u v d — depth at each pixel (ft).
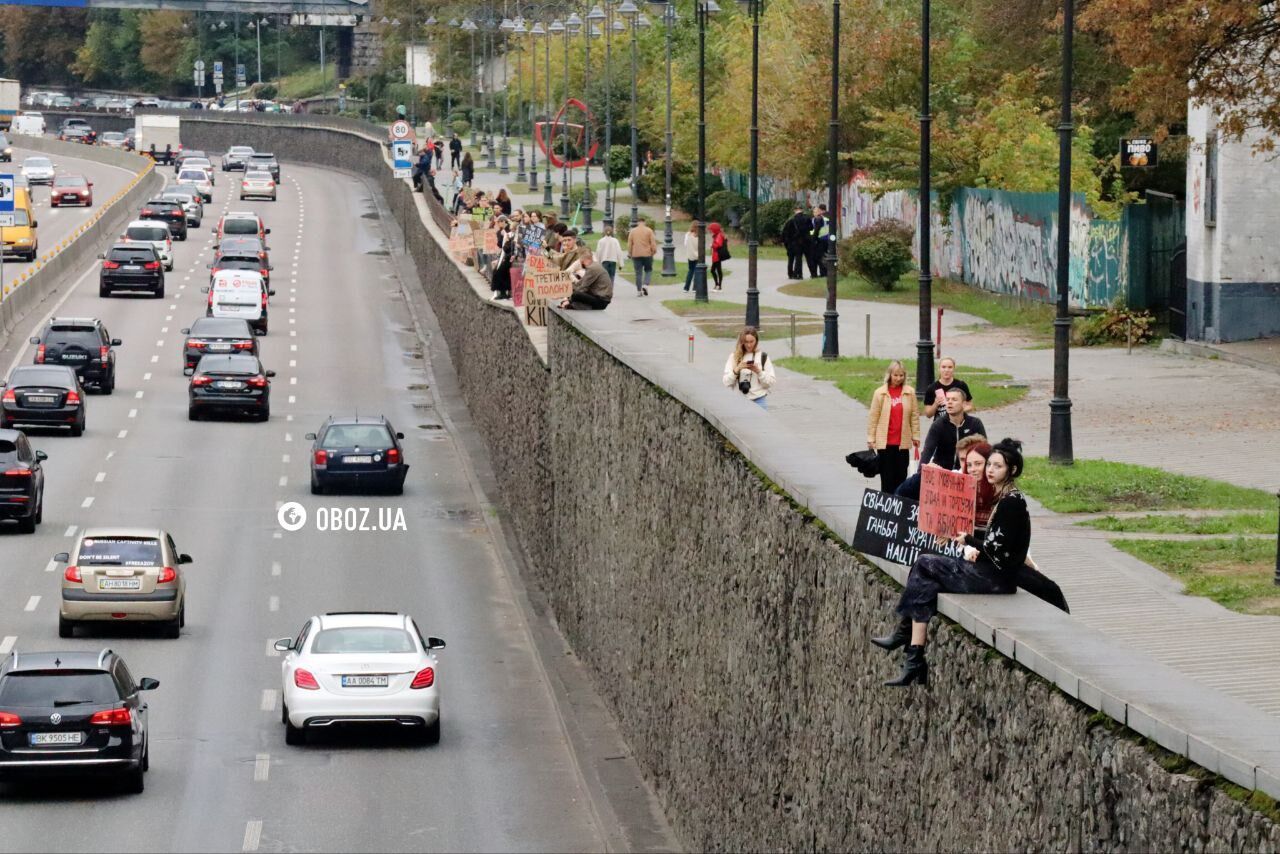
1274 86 208.44
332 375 353.51
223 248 448.65
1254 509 132.87
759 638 102.37
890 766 75.87
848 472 144.56
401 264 510.58
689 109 503.61
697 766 122.52
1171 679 56.44
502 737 161.58
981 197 319.88
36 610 196.13
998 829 62.64
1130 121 366.02
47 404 282.97
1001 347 248.32
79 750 138.31
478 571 219.41
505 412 255.09
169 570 187.21
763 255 411.75
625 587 154.51
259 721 164.14
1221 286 237.86
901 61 394.11
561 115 572.10
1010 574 68.39
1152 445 163.63
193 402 302.86
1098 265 264.52
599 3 648.79
